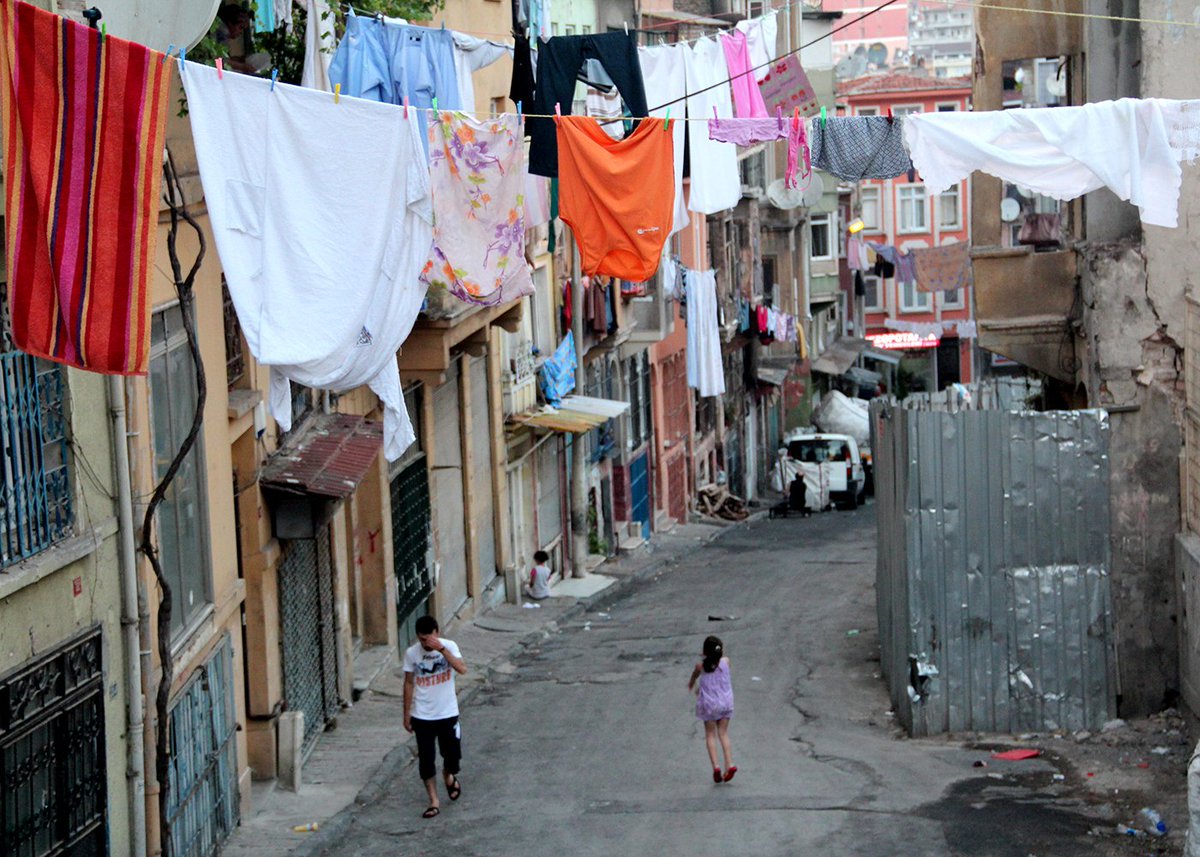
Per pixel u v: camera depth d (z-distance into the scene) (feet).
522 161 81.61
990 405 118.93
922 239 497.87
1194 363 110.01
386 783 109.81
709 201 112.27
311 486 108.47
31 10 60.95
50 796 69.05
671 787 102.83
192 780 87.51
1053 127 79.61
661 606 192.75
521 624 178.19
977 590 112.68
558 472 223.10
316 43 93.30
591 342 229.45
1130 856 84.12
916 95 504.84
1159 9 115.24
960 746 110.01
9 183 61.46
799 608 177.68
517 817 97.76
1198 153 79.15
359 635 142.82
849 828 90.48
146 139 62.75
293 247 72.02
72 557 70.69
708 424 325.62
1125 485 114.93
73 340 62.69
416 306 75.97
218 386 97.96
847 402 401.70
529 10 203.92
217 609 94.48
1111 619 112.47
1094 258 116.26
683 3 312.09
